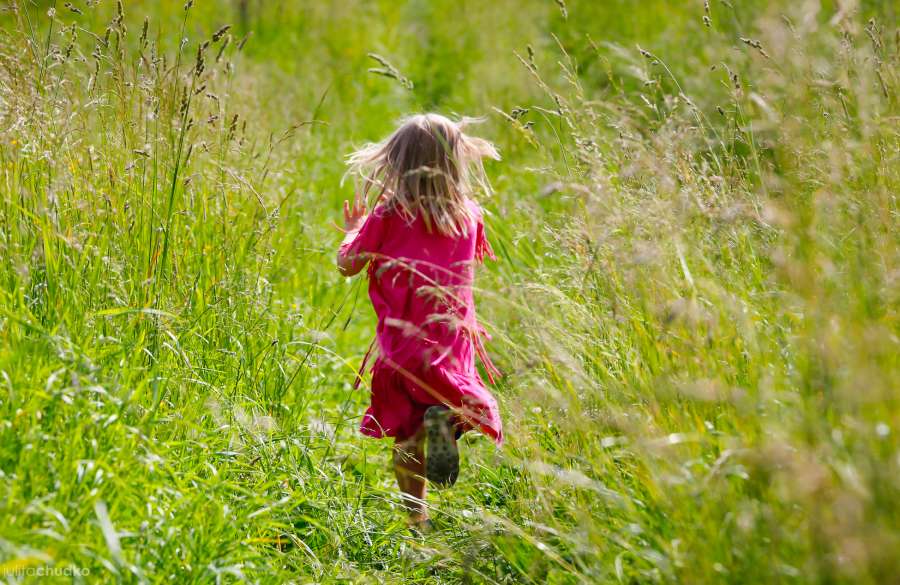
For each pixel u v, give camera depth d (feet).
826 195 11.35
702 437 10.36
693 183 13.70
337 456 16.39
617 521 11.43
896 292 10.32
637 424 11.16
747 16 29.45
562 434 13.10
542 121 32.71
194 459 13.51
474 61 41.70
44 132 15.58
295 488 14.84
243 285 17.56
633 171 13.34
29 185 15.14
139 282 15.15
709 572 9.52
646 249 12.00
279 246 22.45
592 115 16.14
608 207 12.91
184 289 16.07
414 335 14.67
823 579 8.50
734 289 12.42
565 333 13.04
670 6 42.11
